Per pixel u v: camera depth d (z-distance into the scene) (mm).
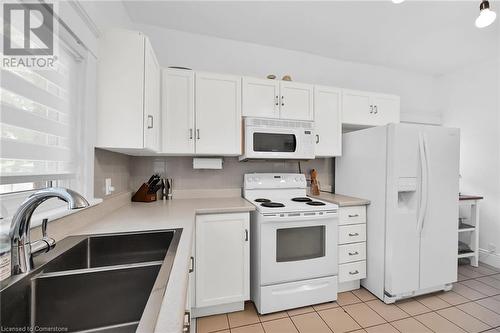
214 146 1947
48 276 718
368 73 2891
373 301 1900
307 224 1799
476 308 1809
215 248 1701
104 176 1466
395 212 1837
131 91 1353
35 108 879
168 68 1843
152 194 2018
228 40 2357
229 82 1987
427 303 1874
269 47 2490
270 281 1708
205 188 2268
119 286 774
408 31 2201
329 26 2133
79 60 1187
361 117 2432
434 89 3215
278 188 2299
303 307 1812
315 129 2254
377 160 1985
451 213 1985
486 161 2738
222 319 1663
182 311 490
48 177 951
